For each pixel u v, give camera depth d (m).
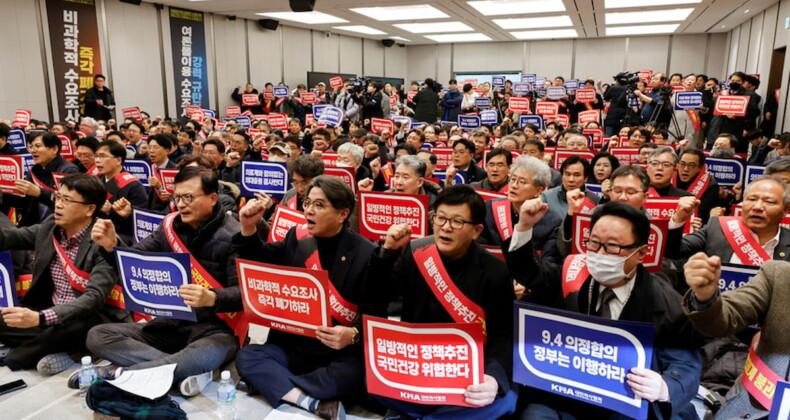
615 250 1.78
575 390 1.71
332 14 14.52
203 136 9.48
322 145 6.32
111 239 2.58
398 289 2.26
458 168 5.03
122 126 8.95
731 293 1.68
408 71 23.16
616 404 1.64
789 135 5.80
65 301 2.78
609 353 1.64
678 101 7.80
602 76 20.20
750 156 7.76
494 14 14.38
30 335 2.79
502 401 1.95
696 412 2.03
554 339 1.73
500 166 4.08
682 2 12.53
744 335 2.33
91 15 11.87
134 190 4.14
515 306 1.77
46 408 2.30
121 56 12.55
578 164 3.56
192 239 2.64
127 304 2.51
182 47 13.91
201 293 2.27
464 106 12.70
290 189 4.26
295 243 2.47
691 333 1.81
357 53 20.27
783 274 1.64
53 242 2.77
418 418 2.08
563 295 1.99
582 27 17.02
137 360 2.47
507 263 2.03
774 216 2.51
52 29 11.21
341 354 2.33
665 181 3.85
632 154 6.17
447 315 2.13
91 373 2.43
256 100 14.10
